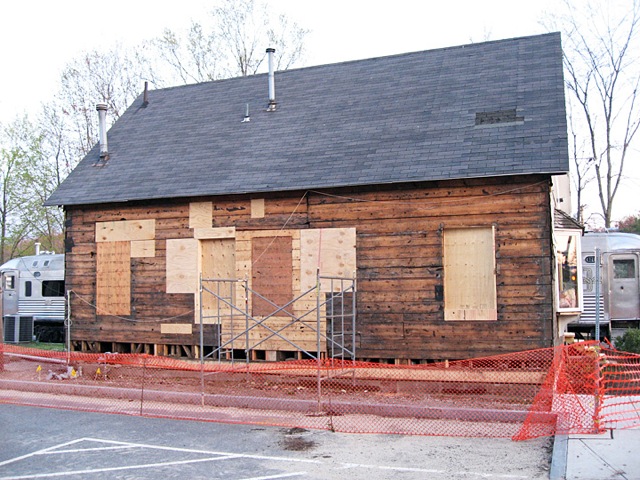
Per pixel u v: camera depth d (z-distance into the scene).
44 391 14.51
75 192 16.95
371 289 13.91
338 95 17.36
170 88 20.98
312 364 13.88
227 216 15.35
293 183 14.38
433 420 11.08
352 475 7.90
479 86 15.59
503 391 12.67
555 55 15.80
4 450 9.43
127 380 15.37
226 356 15.35
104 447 9.52
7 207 39.19
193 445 9.57
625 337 18.22
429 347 13.38
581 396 11.70
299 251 14.62
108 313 16.58
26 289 26.81
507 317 12.88
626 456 8.30
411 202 13.72
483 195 13.17
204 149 17.03
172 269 15.88
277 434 10.21
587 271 21.95
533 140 13.23
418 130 14.77
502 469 8.07
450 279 13.44
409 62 17.67
